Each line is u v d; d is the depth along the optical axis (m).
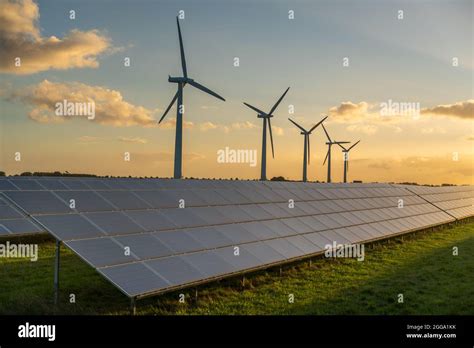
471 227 50.59
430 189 69.88
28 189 19.36
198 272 17.45
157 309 16.45
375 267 25.39
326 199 37.88
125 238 17.52
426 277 23.31
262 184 33.50
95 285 19.56
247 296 18.77
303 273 23.17
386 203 46.72
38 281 20.09
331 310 17.38
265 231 24.38
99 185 21.62
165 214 21.12
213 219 22.94
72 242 15.78
